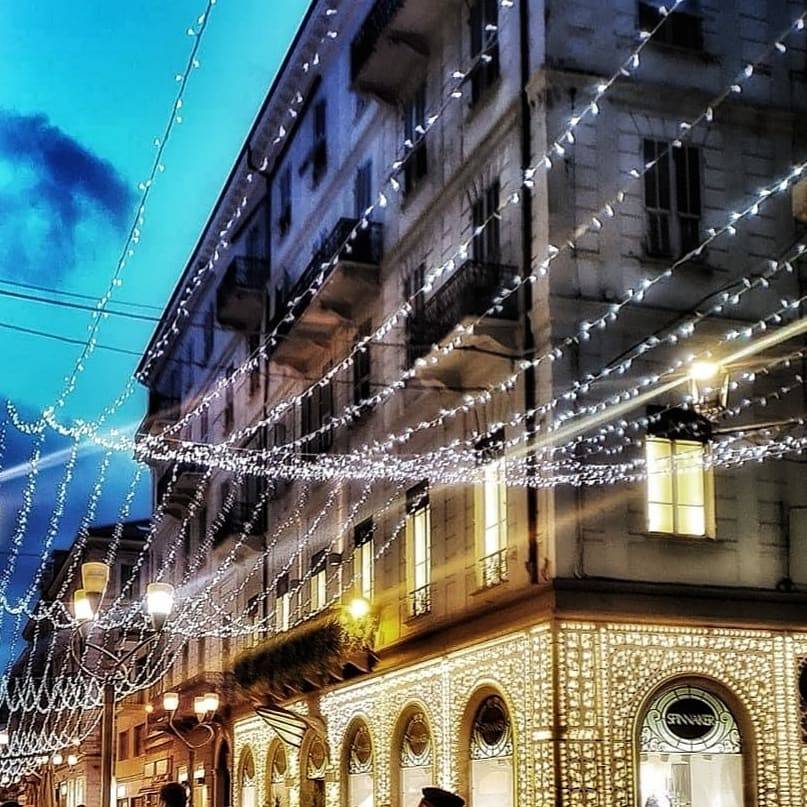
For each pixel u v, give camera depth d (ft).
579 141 64.90
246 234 125.59
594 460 62.39
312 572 99.81
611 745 59.11
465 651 69.77
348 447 92.63
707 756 61.11
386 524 84.38
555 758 58.34
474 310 65.41
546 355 63.00
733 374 63.87
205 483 140.46
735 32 69.51
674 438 64.39
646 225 65.57
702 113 67.77
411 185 82.74
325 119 103.30
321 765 93.35
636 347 64.13
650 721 60.54
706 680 61.57
